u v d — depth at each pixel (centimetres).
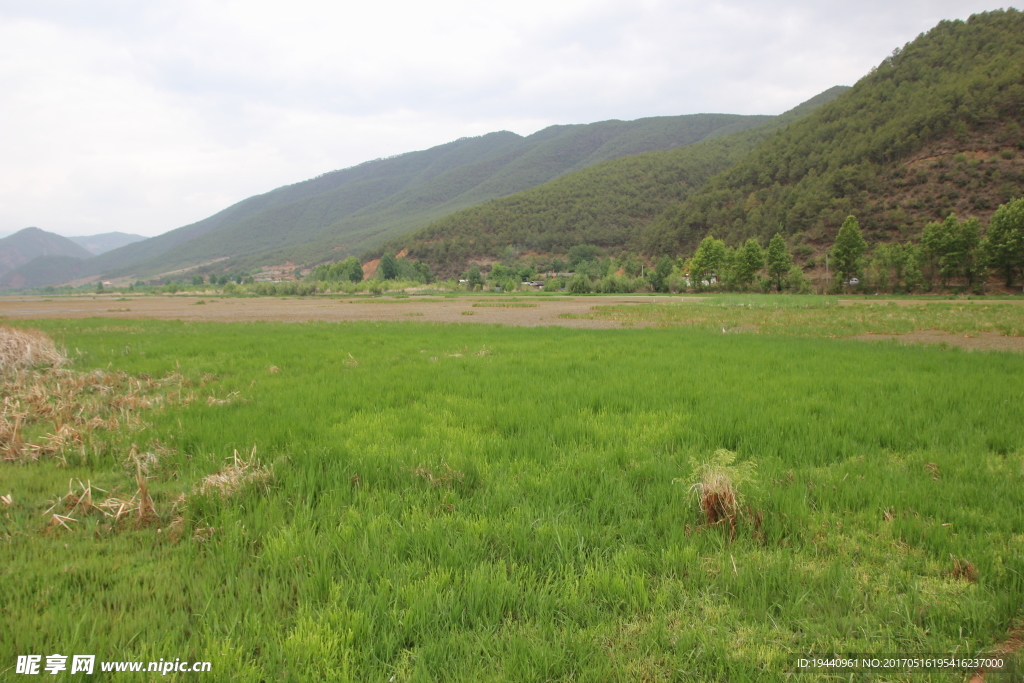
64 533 408
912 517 413
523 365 1180
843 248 7069
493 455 572
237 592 327
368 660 267
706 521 411
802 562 358
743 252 8088
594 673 255
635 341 1708
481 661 269
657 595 315
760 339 1758
